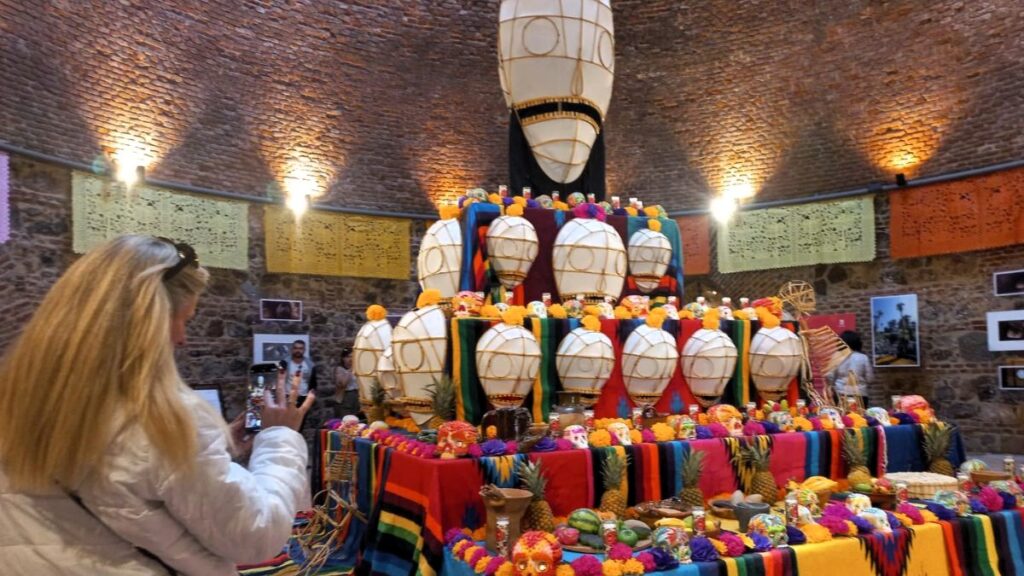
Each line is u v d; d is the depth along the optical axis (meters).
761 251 9.42
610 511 3.04
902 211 8.45
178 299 1.28
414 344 3.34
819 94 9.05
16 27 6.18
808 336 4.38
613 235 4.00
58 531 1.09
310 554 3.94
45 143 6.44
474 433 2.98
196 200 7.71
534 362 3.34
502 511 2.69
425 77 9.42
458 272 3.95
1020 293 7.54
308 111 8.66
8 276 6.12
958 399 7.96
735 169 9.67
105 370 1.08
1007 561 3.23
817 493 3.37
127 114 7.14
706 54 9.70
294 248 8.48
